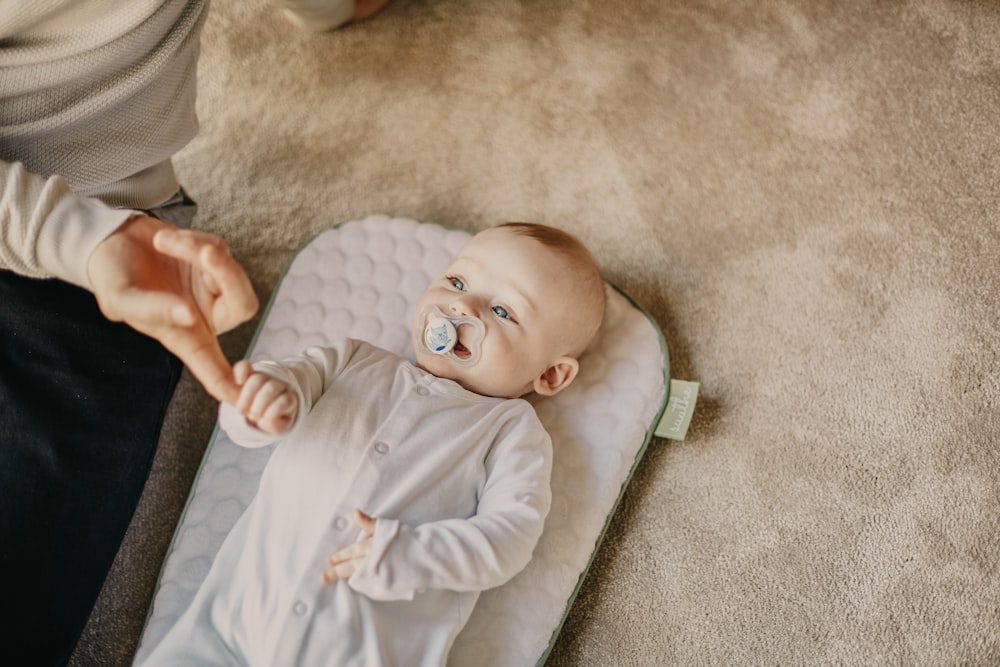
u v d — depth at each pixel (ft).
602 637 3.97
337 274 4.48
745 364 4.49
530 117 5.21
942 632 3.84
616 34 5.38
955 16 5.21
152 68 3.32
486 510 3.41
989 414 4.24
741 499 4.19
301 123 5.24
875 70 5.15
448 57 5.39
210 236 2.45
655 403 4.13
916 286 4.56
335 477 3.39
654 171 5.02
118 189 3.59
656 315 4.66
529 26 5.44
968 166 4.82
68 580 3.26
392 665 3.18
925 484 4.13
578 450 4.02
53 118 3.17
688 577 4.05
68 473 3.24
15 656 3.08
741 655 3.90
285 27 5.48
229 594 3.37
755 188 4.92
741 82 5.20
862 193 4.83
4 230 2.66
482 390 3.78
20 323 3.33
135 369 3.62
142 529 4.27
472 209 5.03
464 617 3.43
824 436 4.28
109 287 2.56
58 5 2.93
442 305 3.73
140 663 3.63
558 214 4.97
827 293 4.60
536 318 3.71
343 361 3.65
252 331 4.77
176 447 4.47
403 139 5.20
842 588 3.97
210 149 5.17
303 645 3.13
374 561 3.05
